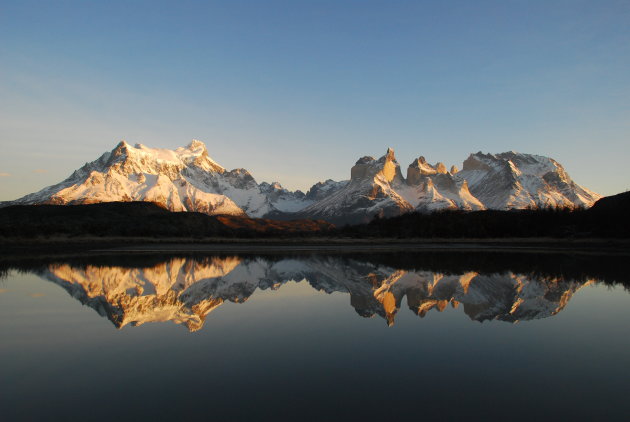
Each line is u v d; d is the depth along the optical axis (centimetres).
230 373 1538
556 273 4694
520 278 4281
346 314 2589
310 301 3070
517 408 1241
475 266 5609
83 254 8288
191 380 1466
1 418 1173
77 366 1612
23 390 1377
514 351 1809
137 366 1616
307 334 2103
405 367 1606
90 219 17300
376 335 2081
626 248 9244
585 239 11175
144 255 8194
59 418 1175
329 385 1420
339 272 5062
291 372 1548
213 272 5156
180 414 1195
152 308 2800
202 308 2806
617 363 1648
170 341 1970
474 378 1486
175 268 5647
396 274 4753
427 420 1158
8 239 10962
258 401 1284
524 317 2481
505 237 13362
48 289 3597
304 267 5778
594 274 4578
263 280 4344
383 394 1341
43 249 9681
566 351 1805
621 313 2581
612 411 1218
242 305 2917
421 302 2986
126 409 1229
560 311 2642
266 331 2169
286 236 16862
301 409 1227
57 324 2312
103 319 2445
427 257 7381
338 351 1808
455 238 13762
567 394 1343
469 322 2355
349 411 1214
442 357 1727
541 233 13112
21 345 1895
